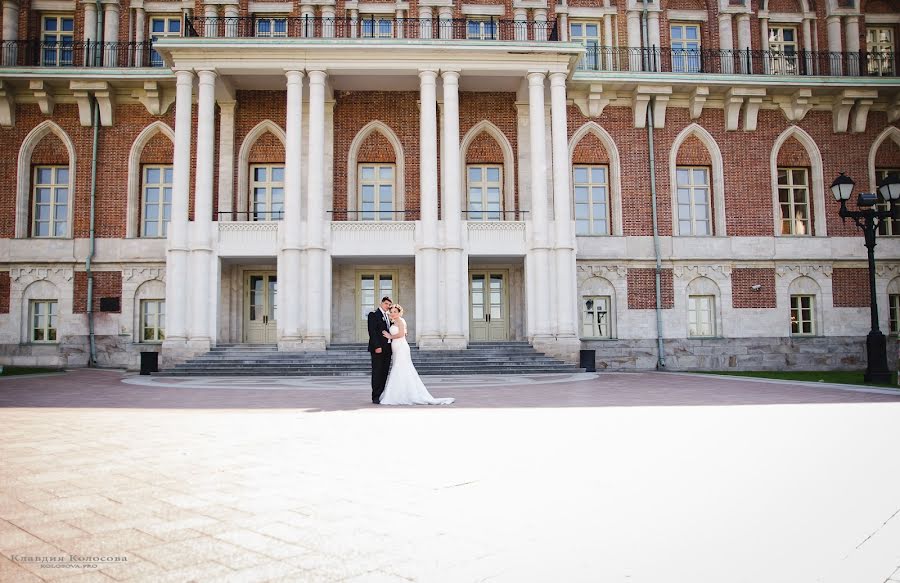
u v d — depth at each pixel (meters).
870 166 28.48
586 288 27.11
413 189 27.08
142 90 26.94
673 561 3.43
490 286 27.77
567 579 3.19
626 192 27.59
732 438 7.45
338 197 26.89
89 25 27.33
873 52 28.48
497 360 22.39
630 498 4.71
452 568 3.33
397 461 6.13
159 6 27.75
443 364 21.86
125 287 26.45
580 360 23.58
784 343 27.31
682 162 28.20
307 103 26.16
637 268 27.33
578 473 5.56
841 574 3.25
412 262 26.59
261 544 3.71
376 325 12.01
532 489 5.00
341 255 24.34
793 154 28.58
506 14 28.39
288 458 6.30
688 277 27.39
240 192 26.56
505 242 24.77
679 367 26.81
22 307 26.41
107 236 26.70
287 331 23.20
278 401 12.41
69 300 26.45
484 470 5.71
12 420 9.34
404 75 25.36
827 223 28.09
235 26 27.50
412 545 3.69
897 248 28.05
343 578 3.18
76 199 26.84
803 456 6.29
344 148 27.14
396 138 27.25
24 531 3.94
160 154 27.28
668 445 6.98
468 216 27.56
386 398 11.70
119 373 22.86
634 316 27.06
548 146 27.06
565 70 24.84
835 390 14.75
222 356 22.67
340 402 12.20
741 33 28.95
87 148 26.97
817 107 28.52
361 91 27.33
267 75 25.11
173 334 22.95
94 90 26.36
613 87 27.45
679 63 28.77
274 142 27.08
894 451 6.54
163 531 3.95
